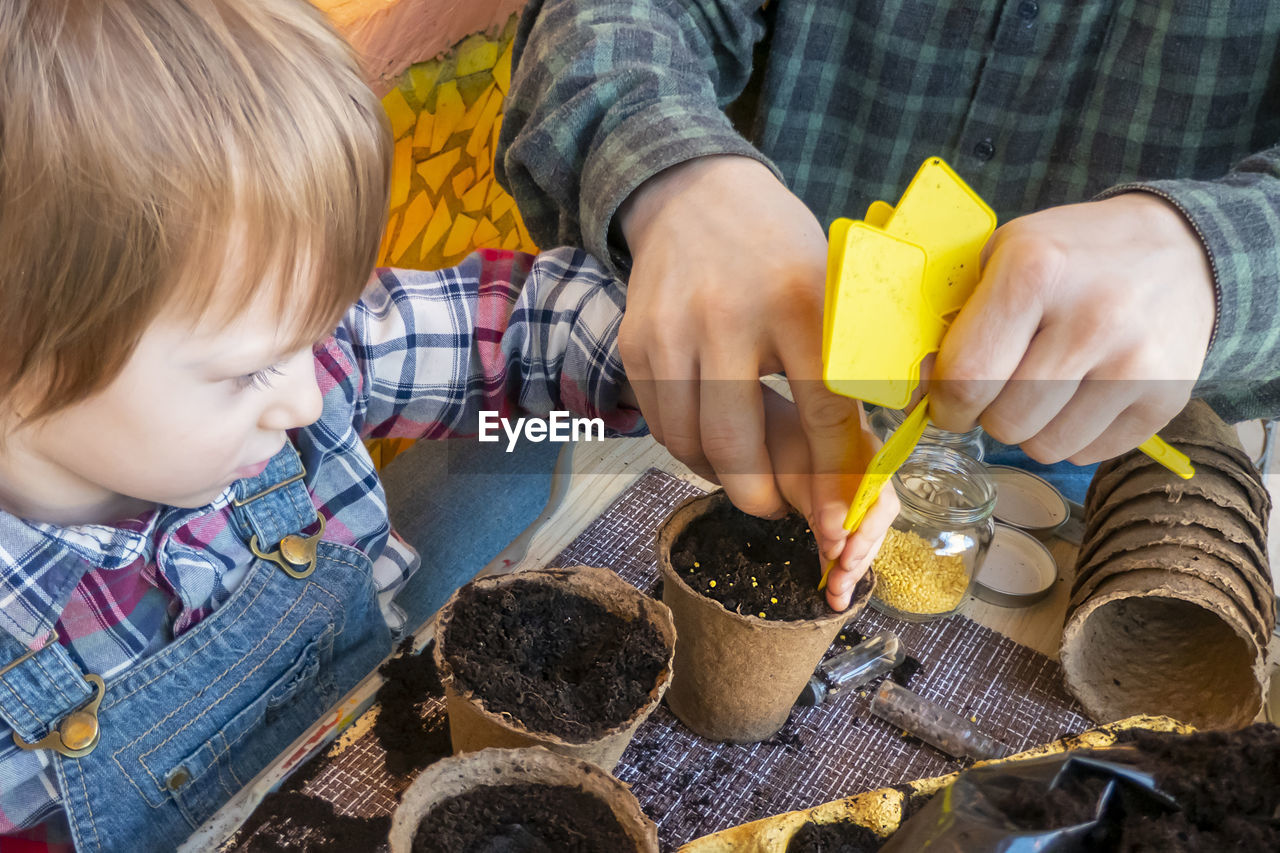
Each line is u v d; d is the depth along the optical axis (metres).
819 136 0.69
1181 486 0.51
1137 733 0.40
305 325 0.40
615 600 0.47
